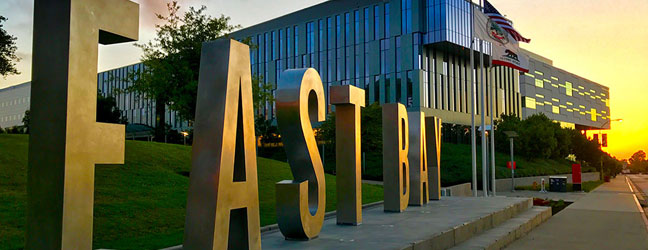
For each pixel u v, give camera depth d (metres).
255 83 29.41
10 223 9.94
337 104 11.64
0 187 12.64
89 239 5.09
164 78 25.67
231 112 6.71
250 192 7.25
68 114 4.88
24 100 76.94
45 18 5.02
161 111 34.44
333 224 11.70
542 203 23.30
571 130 70.56
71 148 4.91
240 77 6.96
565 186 34.28
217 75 6.68
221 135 6.52
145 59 27.67
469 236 11.64
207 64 6.79
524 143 52.69
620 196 29.75
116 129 5.44
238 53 6.91
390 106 14.26
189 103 26.03
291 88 9.46
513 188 34.75
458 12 49.94
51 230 4.86
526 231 14.49
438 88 51.56
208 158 6.54
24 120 46.53
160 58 27.23
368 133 41.94
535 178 42.50
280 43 61.50
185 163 20.08
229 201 6.68
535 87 80.69
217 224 6.41
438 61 51.97
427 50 50.25
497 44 24.20
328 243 9.03
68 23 4.91
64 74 4.89
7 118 80.62
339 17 55.47
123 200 12.86
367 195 20.53
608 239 13.22
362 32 53.25
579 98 101.00
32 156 5.00
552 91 87.44
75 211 4.95
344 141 11.73
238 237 7.34
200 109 6.69
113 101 53.06
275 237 9.89
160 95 26.47
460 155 45.62
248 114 7.23
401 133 14.37
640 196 34.09
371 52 52.19
